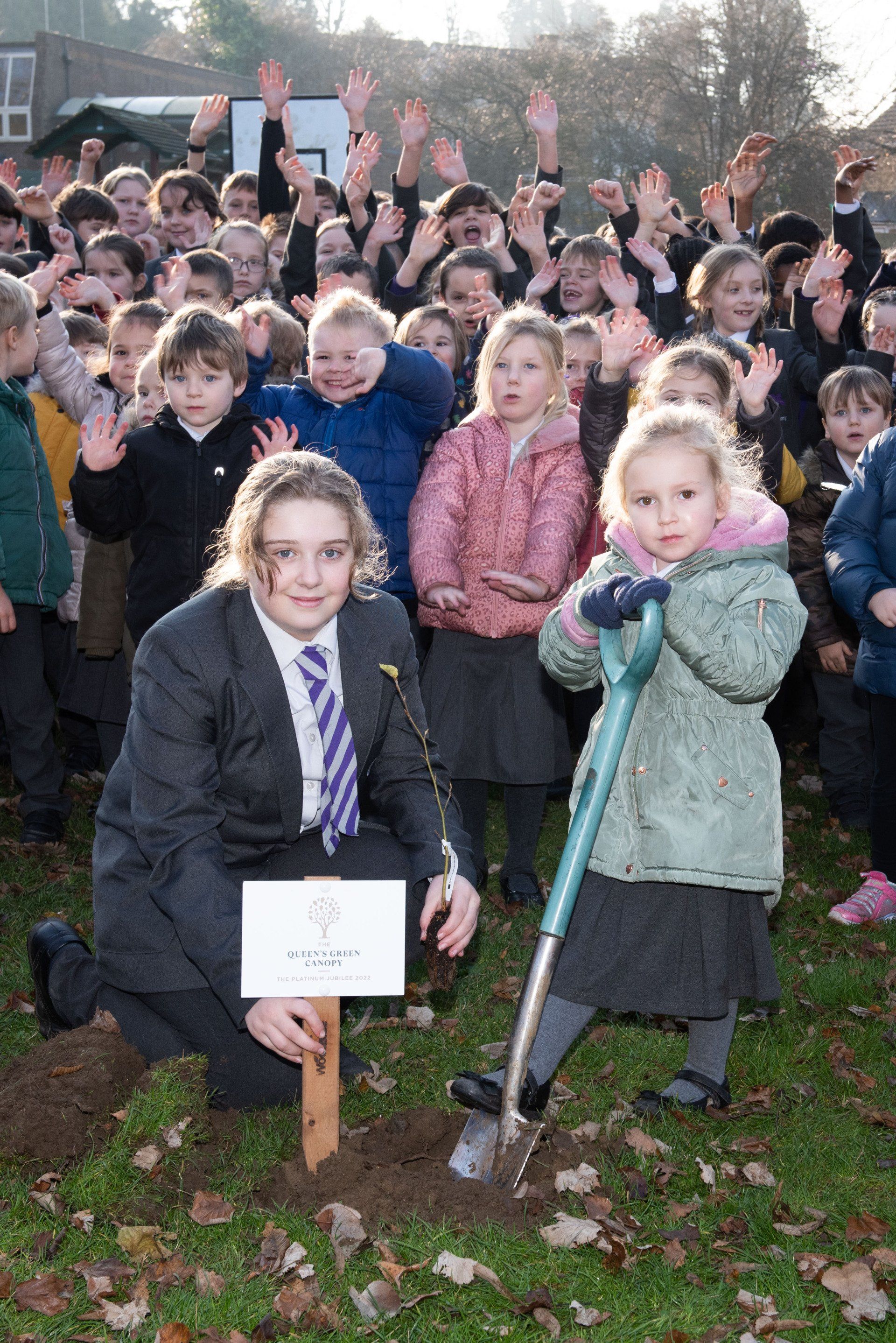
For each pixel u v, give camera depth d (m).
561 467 4.20
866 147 31.81
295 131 10.95
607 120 37.00
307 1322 2.16
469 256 5.92
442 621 4.23
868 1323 2.22
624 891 2.76
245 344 4.42
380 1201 2.45
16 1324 2.12
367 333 4.38
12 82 42.66
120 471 4.24
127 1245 2.31
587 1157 2.68
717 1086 2.99
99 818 2.86
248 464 4.25
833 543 4.20
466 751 4.21
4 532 4.45
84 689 4.86
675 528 2.68
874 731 4.29
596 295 6.49
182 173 7.89
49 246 7.73
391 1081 3.03
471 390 5.48
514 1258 2.33
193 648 2.64
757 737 2.74
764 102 32.47
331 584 2.57
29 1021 3.27
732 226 7.08
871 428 4.99
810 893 4.57
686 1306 2.22
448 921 2.67
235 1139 2.72
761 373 4.05
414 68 43.22
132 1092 2.67
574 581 4.19
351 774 2.76
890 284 7.16
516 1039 2.54
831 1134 2.87
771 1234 2.46
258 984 2.46
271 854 2.92
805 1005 3.57
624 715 2.63
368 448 4.44
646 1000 2.73
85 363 5.71
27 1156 2.51
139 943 2.72
